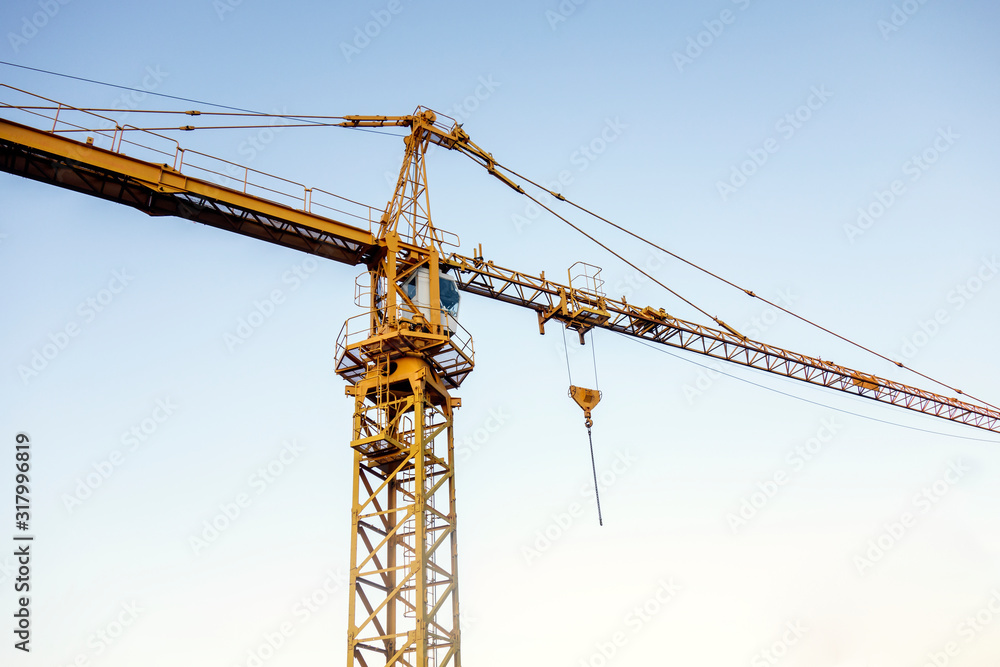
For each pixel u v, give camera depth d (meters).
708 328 72.50
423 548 44.81
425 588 44.06
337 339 51.12
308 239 51.44
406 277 53.84
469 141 62.00
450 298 54.81
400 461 48.50
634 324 69.00
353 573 45.28
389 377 49.53
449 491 48.62
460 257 59.38
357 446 47.47
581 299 64.81
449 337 49.66
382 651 44.66
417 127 59.16
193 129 52.25
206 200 47.47
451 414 51.38
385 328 50.06
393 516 48.31
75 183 45.41
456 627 45.16
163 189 46.12
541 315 64.56
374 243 52.59
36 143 43.22
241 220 49.25
